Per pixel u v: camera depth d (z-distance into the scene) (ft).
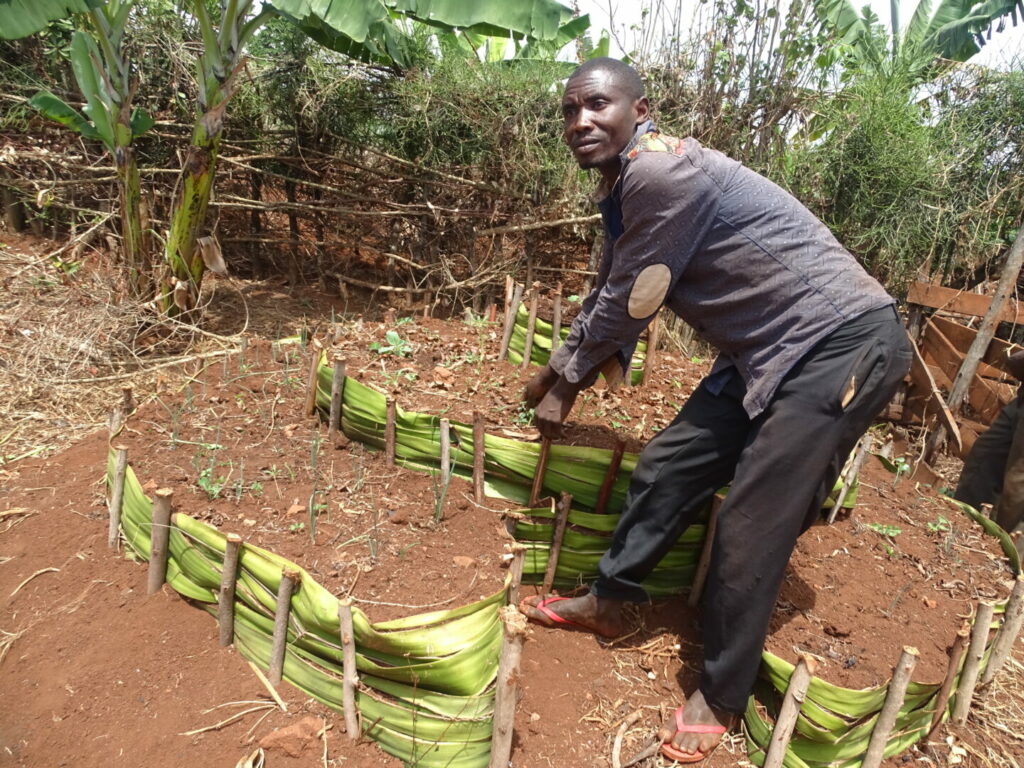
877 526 10.32
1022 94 18.71
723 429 7.54
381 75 18.99
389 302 20.99
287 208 19.86
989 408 15.01
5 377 13.73
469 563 8.13
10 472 10.95
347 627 6.68
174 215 16.31
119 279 16.97
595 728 7.55
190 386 12.09
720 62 16.61
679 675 8.31
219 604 7.67
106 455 11.23
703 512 9.05
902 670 6.79
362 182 19.94
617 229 7.87
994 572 9.72
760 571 6.91
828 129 17.94
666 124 16.87
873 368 6.61
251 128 20.15
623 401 11.65
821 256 6.76
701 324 7.38
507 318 12.84
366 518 8.83
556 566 9.18
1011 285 14.21
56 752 6.84
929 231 17.85
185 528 7.98
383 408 9.97
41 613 8.25
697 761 7.29
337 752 6.82
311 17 16.12
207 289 20.66
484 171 19.01
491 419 10.24
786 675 7.30
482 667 6.84
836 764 7.24
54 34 19.04
